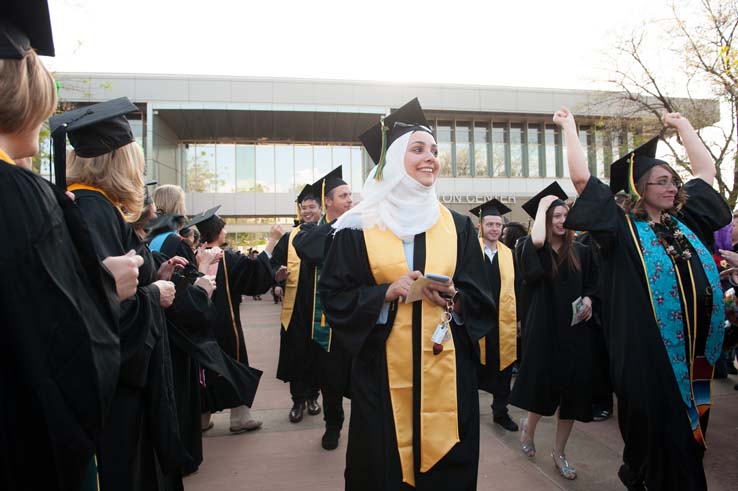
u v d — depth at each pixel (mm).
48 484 990
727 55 9336
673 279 2141
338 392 3324
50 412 960
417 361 1895
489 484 2854
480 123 21453
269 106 18859
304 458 3258
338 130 21031
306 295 3904
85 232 1137
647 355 2080
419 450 1847
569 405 2918
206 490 2805
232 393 3496
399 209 2051
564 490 2775
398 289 1842
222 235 4164
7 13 1047
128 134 1701
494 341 3920
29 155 1138
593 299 3023
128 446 1495
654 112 12055
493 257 4312
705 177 2500
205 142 21500
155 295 1712
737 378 5230
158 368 1687
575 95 20984
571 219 2207
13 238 940
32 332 950
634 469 2217
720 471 2988
